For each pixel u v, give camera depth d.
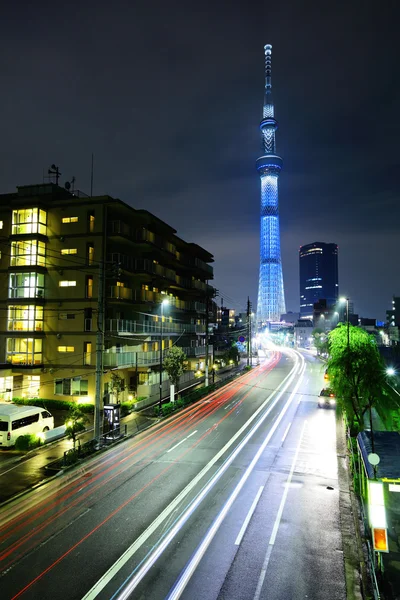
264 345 188.62
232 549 13.73
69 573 12.32
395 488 13.33
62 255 39.03
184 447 26.64
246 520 15.95
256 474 21.39
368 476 13.90
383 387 24.91
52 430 28.17
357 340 25.69
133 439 28.78
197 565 12.73
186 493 18.75
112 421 28.80
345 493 18.80
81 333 37.84
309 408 40.47
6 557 13.31
